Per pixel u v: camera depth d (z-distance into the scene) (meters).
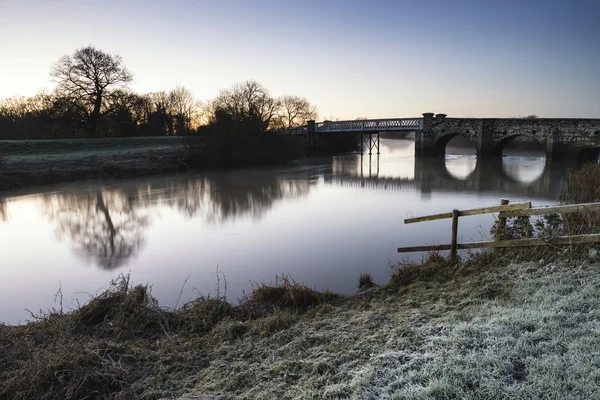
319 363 4.95
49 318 7.56
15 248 14.20
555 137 37.91
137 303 7.77
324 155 57.38
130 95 54.69
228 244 13.66
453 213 8.38
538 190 24.09
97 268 11.93
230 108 42.16
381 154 61.88
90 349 5.90
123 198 23.08
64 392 5.04
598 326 4.58
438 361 4.42
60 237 15.51
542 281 6.21
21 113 59.00
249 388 4.79
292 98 78.62
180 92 71.69
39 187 26.98
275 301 8.24
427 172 34.53
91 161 33.69
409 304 6.84
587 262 6.59
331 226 15.61
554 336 4.54
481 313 5.55
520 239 7.54
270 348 5.91
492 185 26.42
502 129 41.75
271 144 41.09
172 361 5.81
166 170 34.03
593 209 6.58
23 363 5.72
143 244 14.14
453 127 45.19
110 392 5.15
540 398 3.62
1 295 10.20
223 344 6.27
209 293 8.78
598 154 37.47
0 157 27.20
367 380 4.31
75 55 48.62
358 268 10.68
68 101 48.16
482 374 4.04
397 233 14.17
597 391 3.54
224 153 37.19
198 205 20.88
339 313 7.11
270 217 17.70
